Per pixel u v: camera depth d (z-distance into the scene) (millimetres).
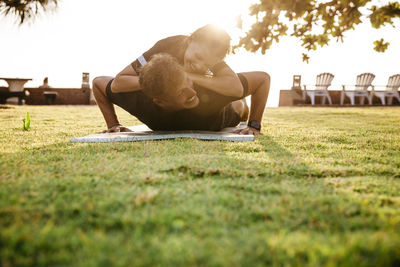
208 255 740
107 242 792
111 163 1638
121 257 729
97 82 2904
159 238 827
